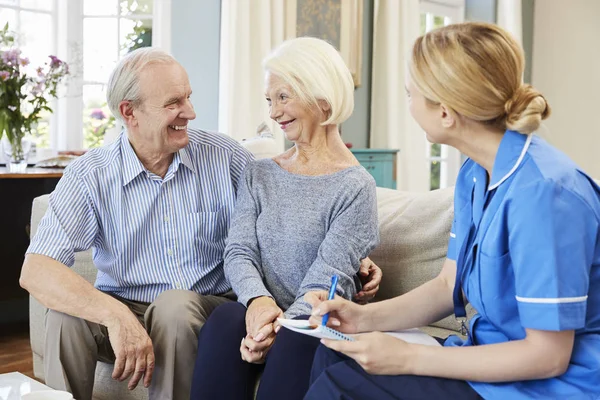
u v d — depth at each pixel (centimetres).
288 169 210
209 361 179
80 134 459
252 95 488
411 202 236
